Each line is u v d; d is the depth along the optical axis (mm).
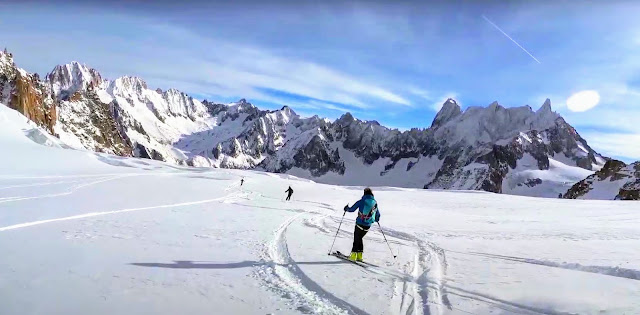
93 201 24281
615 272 10227
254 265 10156
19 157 71188
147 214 19969
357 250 11203
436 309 7332
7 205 19922
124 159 116500
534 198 79562
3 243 11156
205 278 8766
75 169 67688
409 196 70000
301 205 33500
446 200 60781
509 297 8055
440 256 12305
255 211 25000
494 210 41875
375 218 11430
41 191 28797
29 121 113625
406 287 8758
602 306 7453
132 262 9812
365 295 8047
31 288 7516
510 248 14180
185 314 6637
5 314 6289
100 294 7391
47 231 13406
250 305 7207
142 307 6859
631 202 59844
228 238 13930
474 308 7418
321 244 13516
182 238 13469
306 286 8633
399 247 13742
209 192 41000
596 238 17844
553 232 20141
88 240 12203
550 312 7199
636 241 16844
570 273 10188
